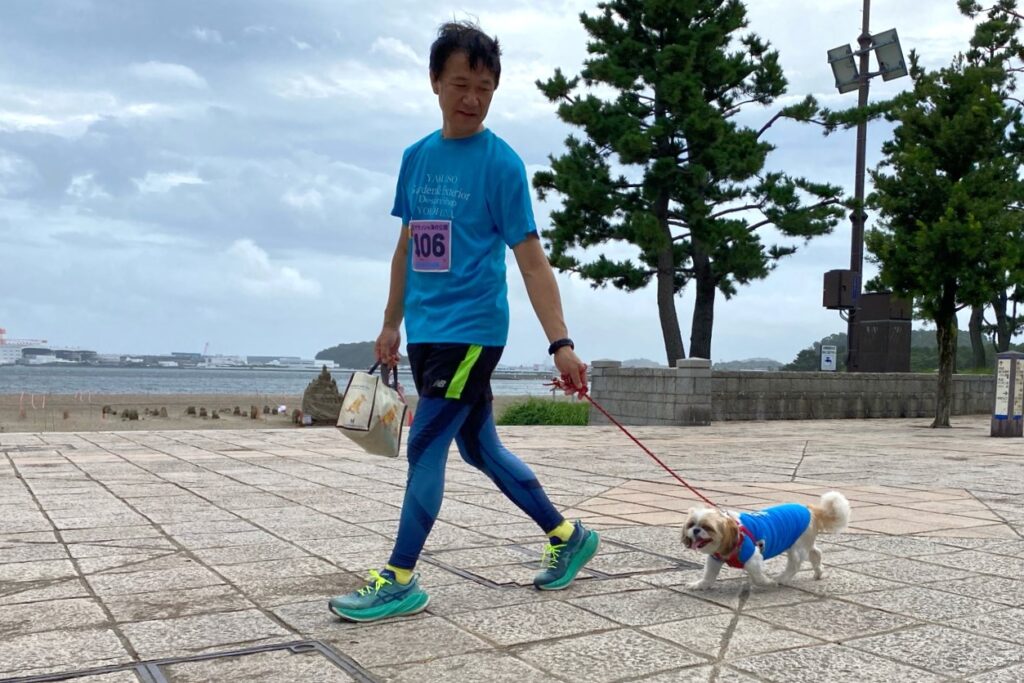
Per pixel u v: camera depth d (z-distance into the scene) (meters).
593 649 3.05
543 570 3.98
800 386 19.70
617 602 3.71
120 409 33.38
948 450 11.76
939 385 17.16
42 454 10.37
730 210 22.89
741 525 3.86
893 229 17.33
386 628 3.30
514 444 12.47
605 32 22.33
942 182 16.31
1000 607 3.69
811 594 3.90
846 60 23.25
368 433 3.57
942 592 3.95
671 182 21.45
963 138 16.36
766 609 3.63
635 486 7.62
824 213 22.48
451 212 3.59
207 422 25.73
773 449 11.83
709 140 21.08
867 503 6.73
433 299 3.57
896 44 22.52
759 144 21.67
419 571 4.27
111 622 3.37
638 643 3.13
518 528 5.44
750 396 18.98
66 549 4.74
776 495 7.12
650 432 15.37
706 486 7.69
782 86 22.55
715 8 22.19
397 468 8.98
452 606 3.62
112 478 8.00
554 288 3.63
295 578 4.10
